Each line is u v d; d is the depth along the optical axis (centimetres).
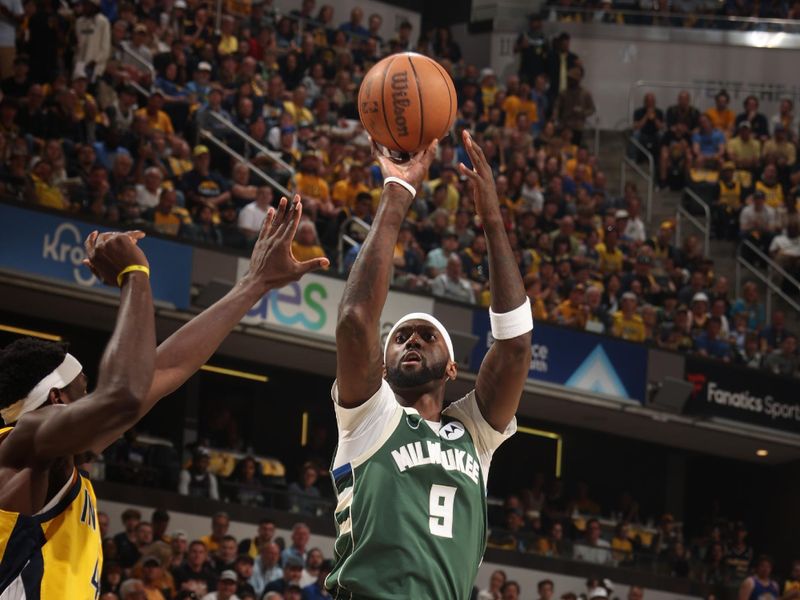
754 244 2470
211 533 1711
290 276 441
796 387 2238
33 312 1808
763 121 2750
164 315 1753
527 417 2261
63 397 418
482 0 3028
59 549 397
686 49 3000
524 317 515
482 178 524
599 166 2742
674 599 2044
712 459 2475
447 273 1959
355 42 2688
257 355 1986
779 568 2352
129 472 1675
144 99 2067
